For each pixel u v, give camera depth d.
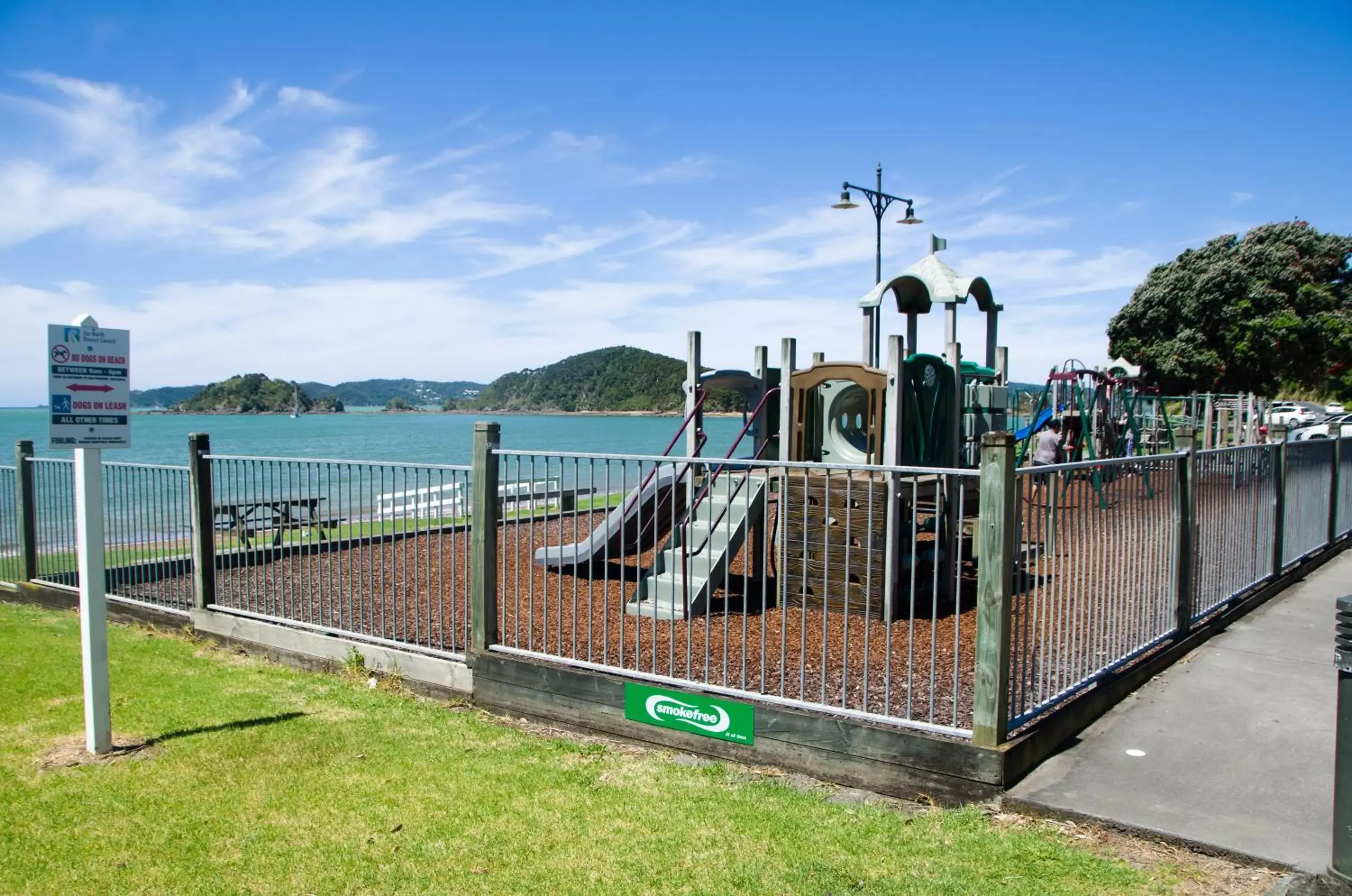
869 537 4.88
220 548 8.16
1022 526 4.66
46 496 9.75
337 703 6.28
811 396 8.45
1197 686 5.89
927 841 4.04
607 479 6.00
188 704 6.20
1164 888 3.55
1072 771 4.55
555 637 6.77
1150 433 25.75
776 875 3.77
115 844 4.16
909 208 18.20
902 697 5.34
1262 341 41.47
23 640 8.03
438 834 4.23
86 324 5.30
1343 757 3.41
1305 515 9.77
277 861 3.98
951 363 8.55
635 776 4.95
